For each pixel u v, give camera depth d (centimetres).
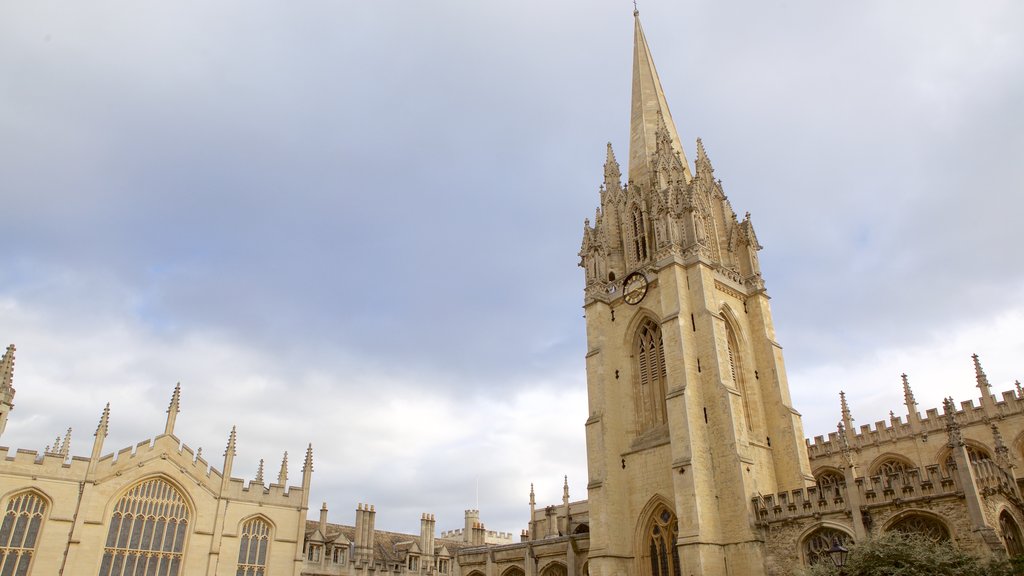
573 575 8331
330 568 9756
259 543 8969
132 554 8056
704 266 8075
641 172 9650
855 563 4825
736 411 7244
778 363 8256
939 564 4600
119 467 8200
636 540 7544
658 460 7594
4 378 8044
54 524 7644
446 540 13875
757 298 8662
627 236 9138
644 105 10225
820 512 6172
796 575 5441
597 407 8200
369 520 10838
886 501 5750
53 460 7825
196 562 8388
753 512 6731
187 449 8750
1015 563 4628
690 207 8438
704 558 6481
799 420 7888
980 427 7775
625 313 8719
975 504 5169
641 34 11175
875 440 8700
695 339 7750
